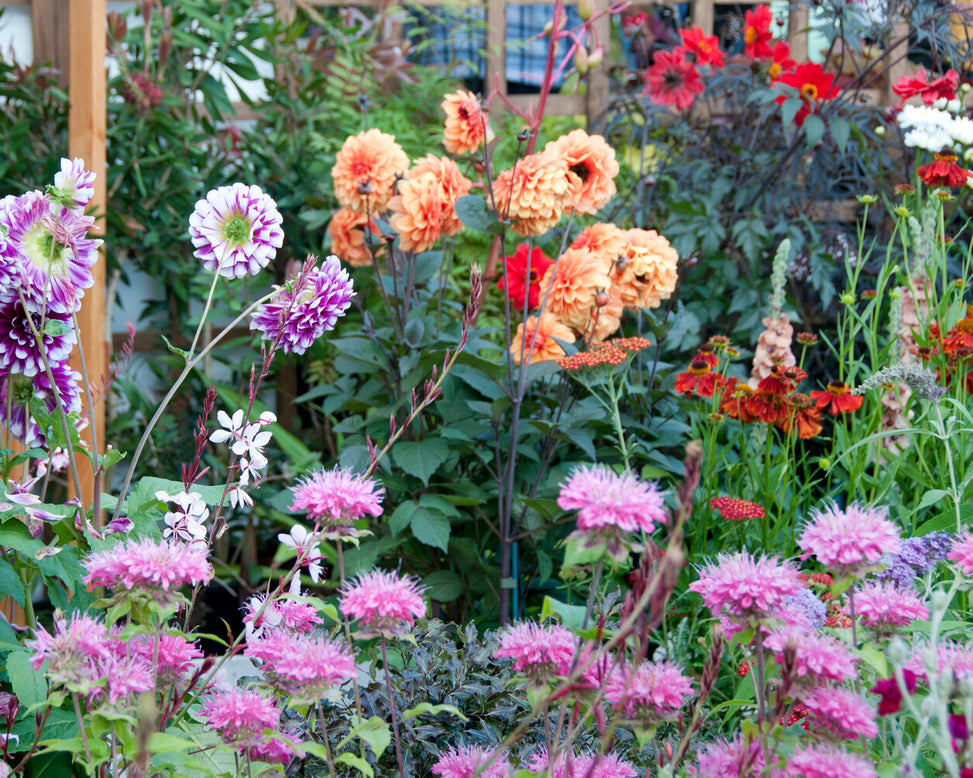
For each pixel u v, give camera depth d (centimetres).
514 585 207
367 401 230
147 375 340
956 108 268
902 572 115
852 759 81
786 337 242
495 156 314
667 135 345
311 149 326
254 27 329
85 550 126
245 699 96
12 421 134
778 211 320
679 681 90
